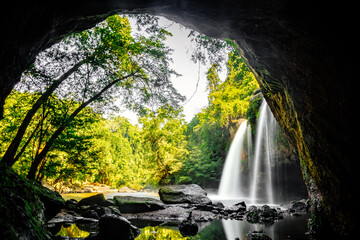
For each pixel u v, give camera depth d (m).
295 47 3.86
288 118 5.95
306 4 3.17
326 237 4.62
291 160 13.05
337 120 3.37
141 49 10.32
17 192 3.64
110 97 10.48
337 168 3.63
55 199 6.28
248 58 5.89
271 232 5.87
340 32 3.00
